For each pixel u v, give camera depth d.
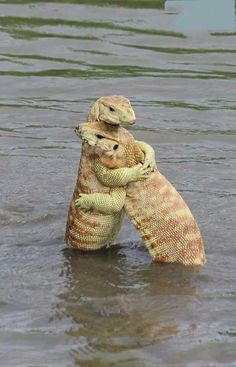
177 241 24.91
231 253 25.53
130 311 22.58
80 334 21.53
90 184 24.86
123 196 24.80
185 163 31.53
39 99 37.19
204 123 35.06
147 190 24.83
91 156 24.70
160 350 20.95
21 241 26.23
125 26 44.94
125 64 40.78
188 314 22.45
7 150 32.34
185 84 38.72
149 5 47.19
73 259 25.20
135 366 20.34
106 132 24.52
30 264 24.91
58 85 38.53
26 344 21.08
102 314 22.44
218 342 21.28
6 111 35.91
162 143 33.28
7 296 23.17
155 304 22.89
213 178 30.28
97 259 25.22
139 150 24.83
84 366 20.30
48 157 31.81
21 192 29.03
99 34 43.97
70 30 44.31
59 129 34.31
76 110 36.06
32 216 27.64
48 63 40.72
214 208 28.06
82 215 25.30
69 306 22.77
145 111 36.03
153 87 38.41
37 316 22.27
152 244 25.00
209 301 23.05
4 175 30.25
